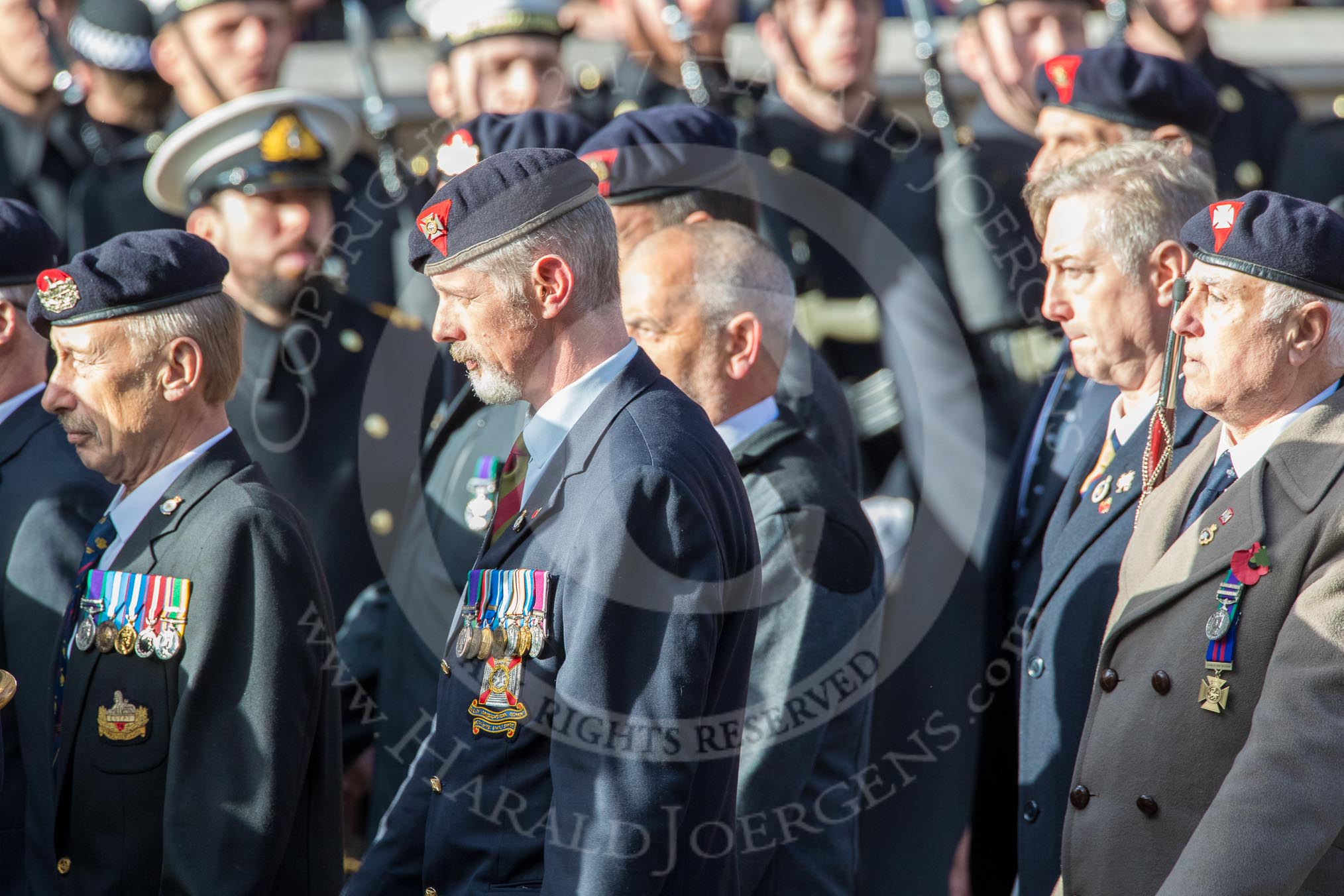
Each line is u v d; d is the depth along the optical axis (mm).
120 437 11164
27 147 20359
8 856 12078
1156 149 11227
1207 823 8234
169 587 10711
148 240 11234
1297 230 8891
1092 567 10555
